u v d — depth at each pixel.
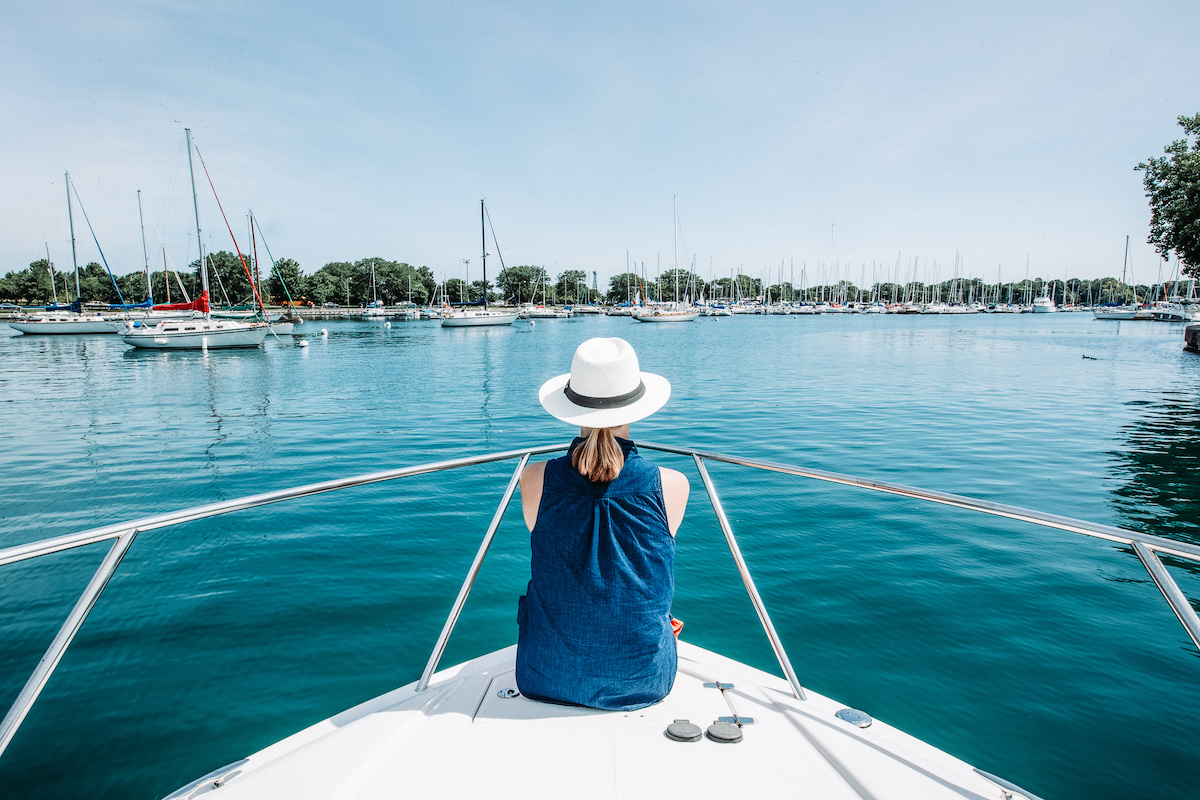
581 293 149.38
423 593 5.12
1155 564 1.40
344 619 4.71
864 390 17.94
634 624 1.80
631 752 1.69
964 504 1.76
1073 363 25.44
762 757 1.68
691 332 57.94
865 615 4.63
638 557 1.79
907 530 6.39
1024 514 1.64
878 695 3.69
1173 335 46.22
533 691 1.88
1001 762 3.15
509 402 16.66
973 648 4.18
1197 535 6.37
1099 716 3.49
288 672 4.03
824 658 4.08
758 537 6.21
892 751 1.71
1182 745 3.25
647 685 1.86
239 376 23.00
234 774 1.62
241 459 10.26
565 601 1.80
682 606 4.80
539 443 11.53
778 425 12.61
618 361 1.78
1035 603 4.80
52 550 1.51
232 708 3.67
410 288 119.44
